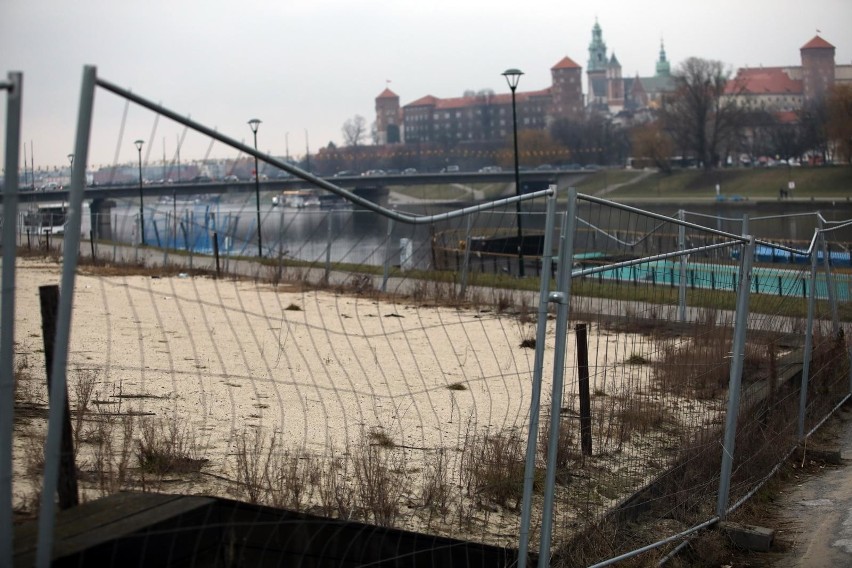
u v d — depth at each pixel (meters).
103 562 3.82
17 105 3.23
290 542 5.04
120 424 7.80
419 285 18.64
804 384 10.83
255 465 6.97
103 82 3.35
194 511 4.32
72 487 4.59
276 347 13.42
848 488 9.19
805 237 37.94
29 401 8.13
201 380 9.73
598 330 8.58
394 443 8.38
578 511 7.09
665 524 7.50
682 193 102.31
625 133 154.88
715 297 8.83
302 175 4.09
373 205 4.41
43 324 4.70
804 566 7.14
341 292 19.38
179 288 19.72
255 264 22.58
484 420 9.55
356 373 11.86
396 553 5.51
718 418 8.77
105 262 21.78
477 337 15.68
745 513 8.17
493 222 25.27
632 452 8.27
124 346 12.25
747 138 121.88
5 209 3.24
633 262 6.55
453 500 7.03
